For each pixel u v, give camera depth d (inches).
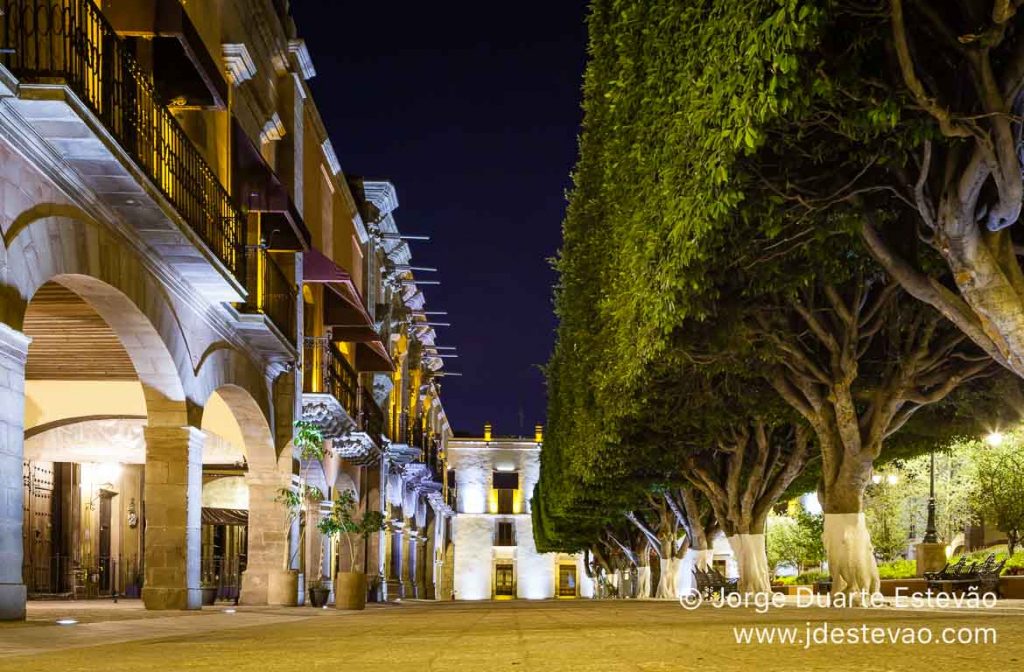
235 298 699.4
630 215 645.3
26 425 915.4
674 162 492.7
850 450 673.0
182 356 663.1
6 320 426.3
